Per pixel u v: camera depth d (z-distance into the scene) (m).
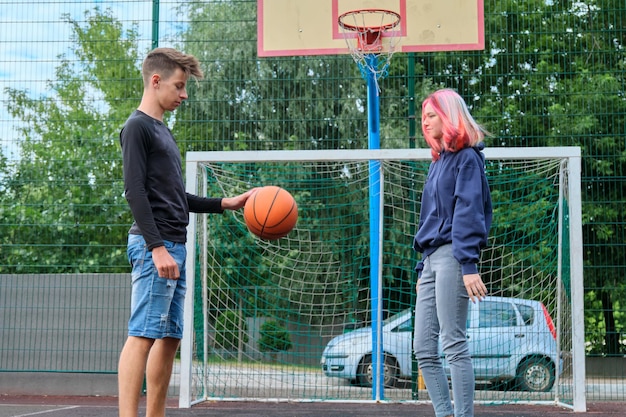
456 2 6.23
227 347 7.86
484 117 6.84
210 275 7.40
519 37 6.96
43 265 6.33
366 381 5.95
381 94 7.77
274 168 7.75
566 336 5.42
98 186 6.95
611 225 6.96
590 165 7.45
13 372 6.20
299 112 7.10
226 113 6.85
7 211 6.85
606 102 6.95
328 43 6.29
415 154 5.32
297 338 7.97
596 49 7.15
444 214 2.81
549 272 6.39
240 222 7.09
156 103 2.86
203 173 5.62
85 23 6.67
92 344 6.16
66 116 6.82
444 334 2.74
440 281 2.75
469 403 2.66
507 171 7.62
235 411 4.91
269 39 6.34
